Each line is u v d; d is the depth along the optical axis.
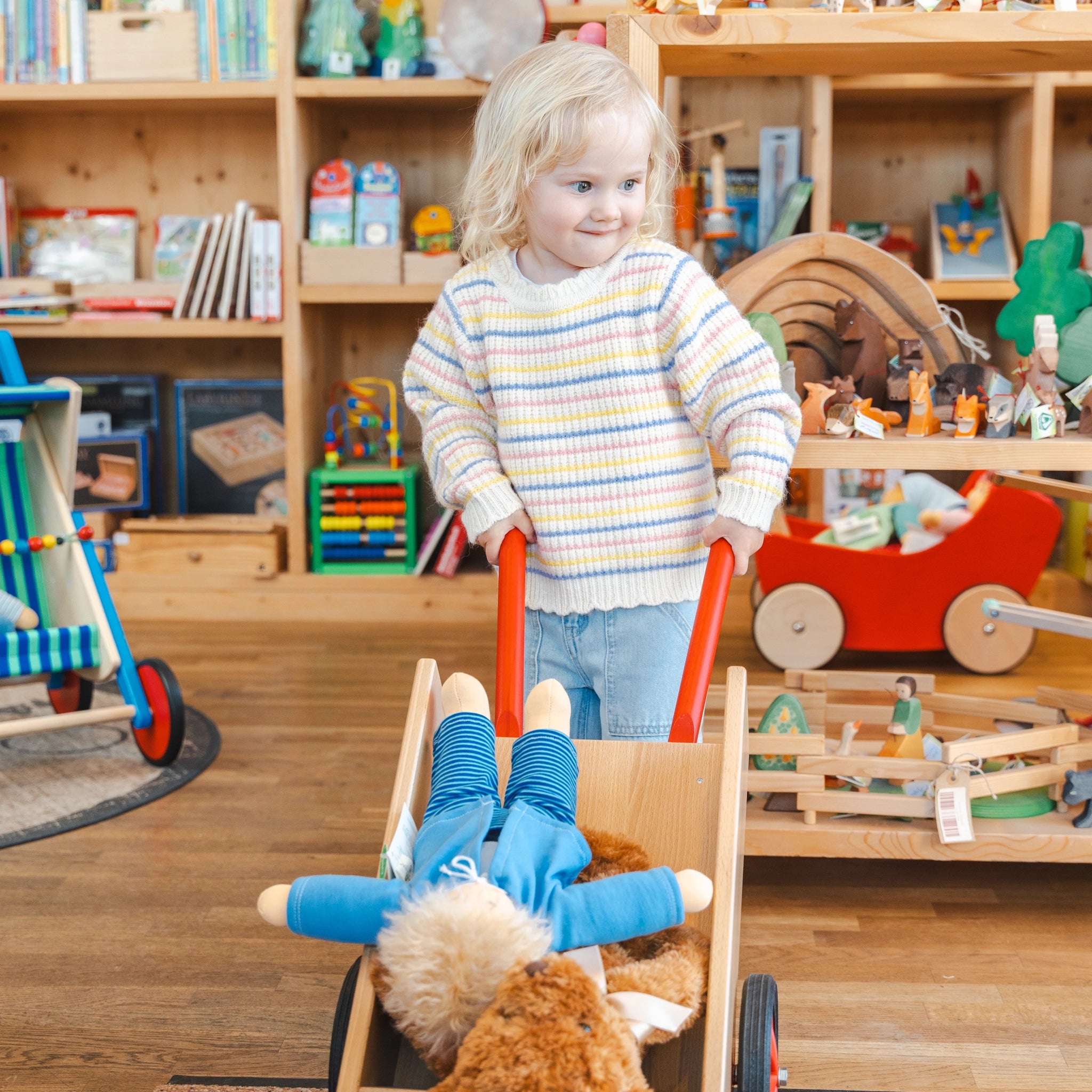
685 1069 0.78
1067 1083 1.06
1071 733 1.42
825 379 1.54
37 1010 1.18
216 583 2.84
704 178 2.77
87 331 2.80
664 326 1.04
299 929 0.75
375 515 2.83
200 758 1.89
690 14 1.33
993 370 1.44
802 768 1.40
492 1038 0.64
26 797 1.73
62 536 1.84
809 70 1.47
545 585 1.10
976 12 1.32
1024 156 2.73
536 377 1.07
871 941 1.32
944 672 2.32
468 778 0.83
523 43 2.59
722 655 2.44
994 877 1.49
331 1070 0.82
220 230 2.79
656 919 0.74
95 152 3.08
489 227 1.08
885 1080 1.06
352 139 3.04
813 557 2.28
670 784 0.89
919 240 2.99
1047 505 2.22
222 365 3.17
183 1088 1.05
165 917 1.38
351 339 3.13
